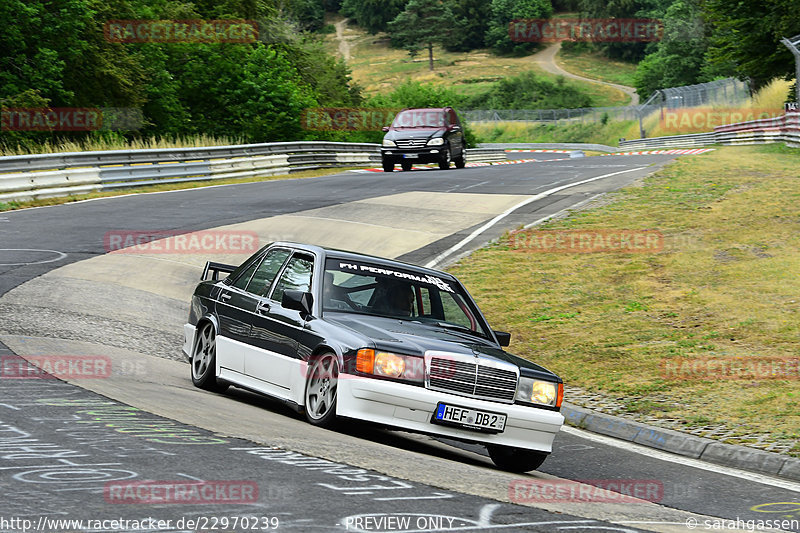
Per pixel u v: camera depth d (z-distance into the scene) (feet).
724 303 81.87
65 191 150.30
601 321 80.69
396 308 47.57
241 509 26.89
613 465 47.67
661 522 33.55
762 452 48.73
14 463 30.09
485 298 90.02
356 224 125.18
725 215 119.03
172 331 70.90
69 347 58.18
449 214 134.00
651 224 117.29
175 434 36.76
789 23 262.88
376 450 39.78
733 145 297.12
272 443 37.24
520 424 43.39
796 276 87.61
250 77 281.33
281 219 127.75
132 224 120.67
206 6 332.19
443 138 207.31
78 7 223.30
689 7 598.34
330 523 26.30
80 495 26.96
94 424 37.19
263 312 48.75
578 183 165.17
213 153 190.49
